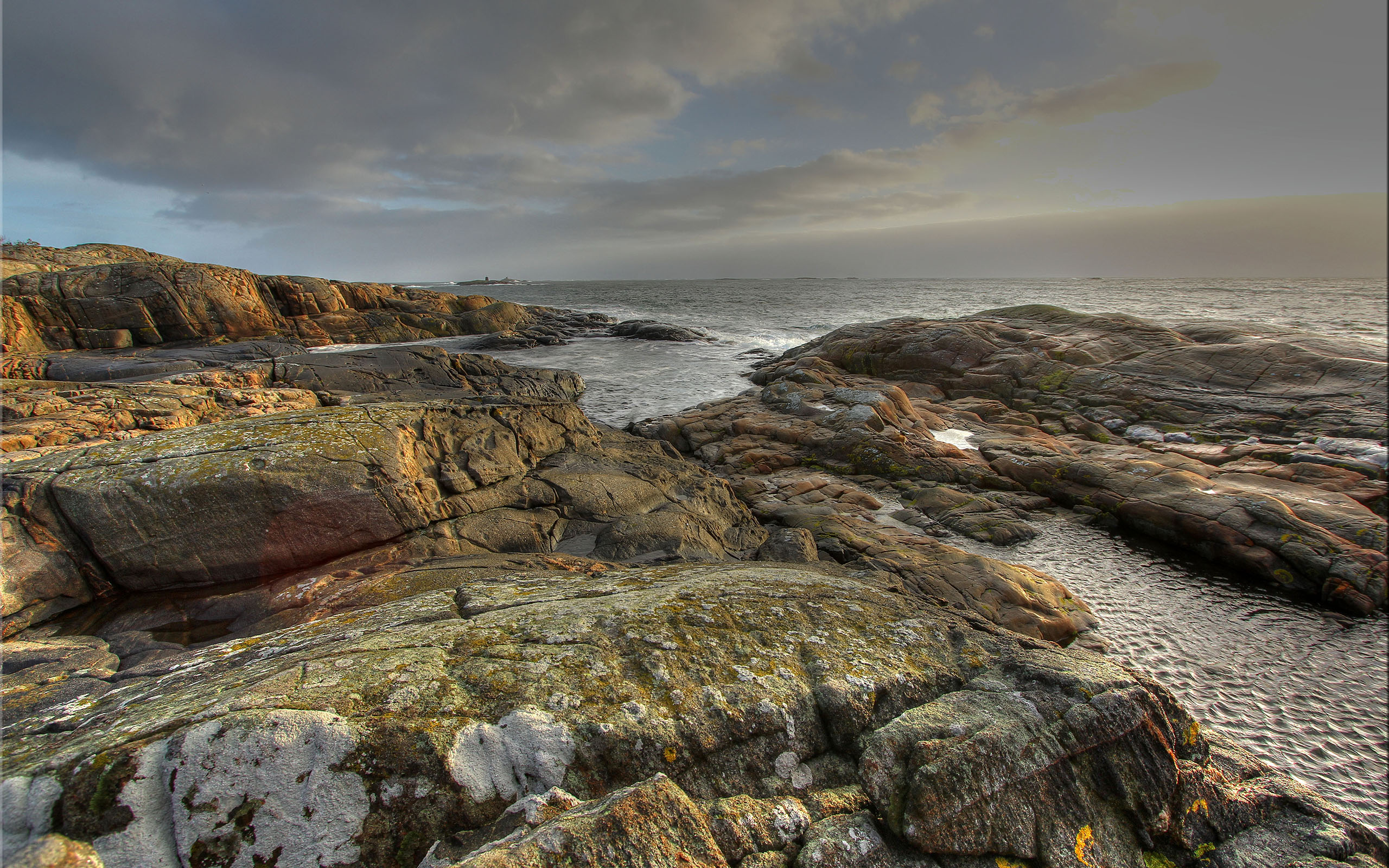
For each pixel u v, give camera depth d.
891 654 4.40
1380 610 10.27
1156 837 3.66
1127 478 14.32
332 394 16.77
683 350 37.69
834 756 3.77
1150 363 21.66
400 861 2.85
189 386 15.51
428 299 46.66
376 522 7.77
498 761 3.15
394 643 4.03
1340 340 21.48
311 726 2.98
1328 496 13.05
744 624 4.46
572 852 2.66
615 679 3.73
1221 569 11.97
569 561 7.73
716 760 3.47
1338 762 7.34
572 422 12.16
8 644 5.45
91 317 28.92
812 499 14.73
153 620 6.30
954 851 3.25
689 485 11.34
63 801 2.62
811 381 23.69
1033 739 3.62
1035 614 9.55
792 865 3.11
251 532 7.12
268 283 36.72
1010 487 15.73
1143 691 3.91
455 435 9.46
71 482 6.73
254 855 2.72
